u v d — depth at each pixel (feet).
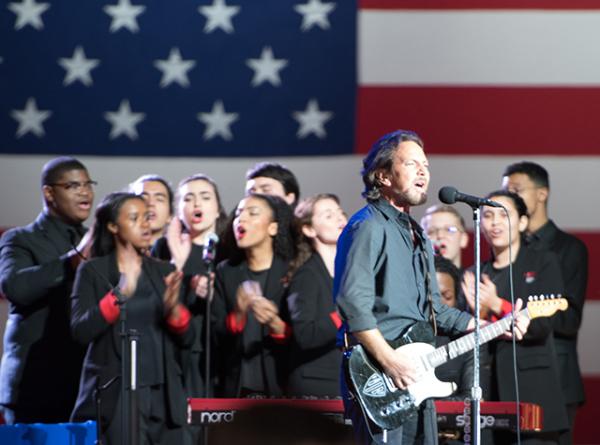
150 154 79.41
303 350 54.80
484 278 55.42
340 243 43.91
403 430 43.19
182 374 57.62
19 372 59.57
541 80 78.69
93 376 55.06
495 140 78.74
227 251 59.88
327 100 79.25
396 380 42.68
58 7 79.51
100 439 52.08
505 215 58.03
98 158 79.25
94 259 56.85
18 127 79.10
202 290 58.03
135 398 50.44
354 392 42.91
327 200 57.77
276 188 65.10
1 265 61.26
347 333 44.01
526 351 56.03
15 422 59.57
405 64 79.20
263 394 56.03
